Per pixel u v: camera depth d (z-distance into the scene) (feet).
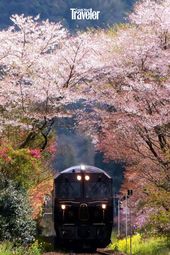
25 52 200.34
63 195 189.37
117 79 208.74
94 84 211.82
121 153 219.41
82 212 188.44
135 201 224.94
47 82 197.88
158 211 178.81
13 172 158.40
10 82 200.85
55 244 191.72
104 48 210.18
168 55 187.93
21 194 155.53
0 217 146.82
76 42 206.69
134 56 196.65
